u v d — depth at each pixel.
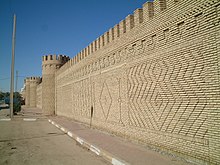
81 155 7.14
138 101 7.98
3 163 6.32
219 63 4.90
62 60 25.88
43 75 26.27
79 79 15.48
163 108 6.67
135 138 8.17
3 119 21.47
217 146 4.89
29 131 13.32
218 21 4.94
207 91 5.18
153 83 7.14
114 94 9.94
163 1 6.83
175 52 6.16
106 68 10.83
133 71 8.29
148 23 7.37
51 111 25.06
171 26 6.31
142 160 5.85
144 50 7.62
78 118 15.78
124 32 9.05
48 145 8.92
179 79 6.03
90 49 13.10
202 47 5.32
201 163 5.28
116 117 9.73
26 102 59.25
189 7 5.68
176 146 6.09
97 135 10.18
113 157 6.23
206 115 5.20
